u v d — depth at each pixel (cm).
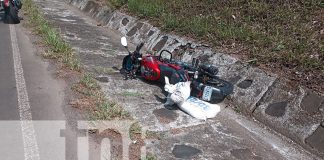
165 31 1016
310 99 592
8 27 1088
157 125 569
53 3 1741
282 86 638
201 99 645
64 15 1451
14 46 882
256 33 823
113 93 671
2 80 656
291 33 797
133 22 1191
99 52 948
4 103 563
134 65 755
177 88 622
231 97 691
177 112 625
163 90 719
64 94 620
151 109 624
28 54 828
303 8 873
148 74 725
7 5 1130
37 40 954
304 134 560
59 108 565
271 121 609
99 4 1482
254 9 934
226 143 543
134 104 635
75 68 757
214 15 995
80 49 953
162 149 498
